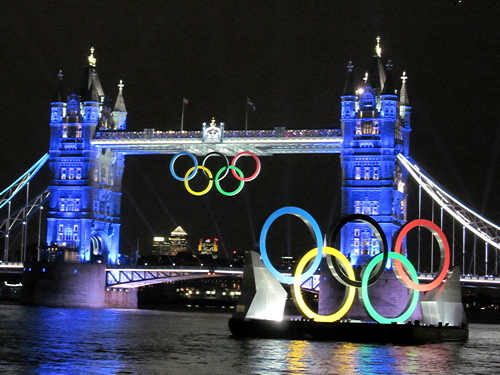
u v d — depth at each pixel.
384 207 195.50
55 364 92.50
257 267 126.38
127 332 136.00
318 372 90.88
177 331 141.38
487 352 116.62
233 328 125.75
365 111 198.00
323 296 192.62
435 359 105.62
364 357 104.50
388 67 199.25
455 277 134.25
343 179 198.00
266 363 96.38
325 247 125.19
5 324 145.12
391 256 126.88
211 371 89.56
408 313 128.88
